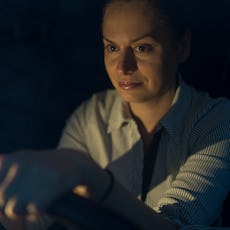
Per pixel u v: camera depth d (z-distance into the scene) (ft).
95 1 11.03
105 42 4.68
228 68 6.68
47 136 11.07
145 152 5.34
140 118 5.32
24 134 11.16
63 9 11.37
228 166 4.63
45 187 2.31
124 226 2.55
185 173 4.52
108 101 5.68
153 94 4.75
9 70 11.53
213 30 8.83
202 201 4.22
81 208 2.47
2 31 11.61
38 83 11.32
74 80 11.01
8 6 11.83
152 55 4.57
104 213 2.54
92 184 2.68
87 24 11.11
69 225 2.62
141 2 4.46
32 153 2.48
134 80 4.65
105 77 10.74
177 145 5.07
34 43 11.48
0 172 2.36
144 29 4.47
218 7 9.33
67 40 11.26
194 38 8.48
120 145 5.43
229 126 4.81
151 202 5.24
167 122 5.05
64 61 11.21
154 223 3.13
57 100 11.09
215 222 5.05
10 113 11.34
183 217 4.02
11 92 11.41
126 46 4.55
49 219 3.76
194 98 5.23
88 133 5.67
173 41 4.74
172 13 4.63
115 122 5.43
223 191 4.55
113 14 4.51
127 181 5.37
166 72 4.76
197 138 4.93
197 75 6.93
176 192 4.27
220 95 6.65
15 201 2.27
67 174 2.40
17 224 3.85
